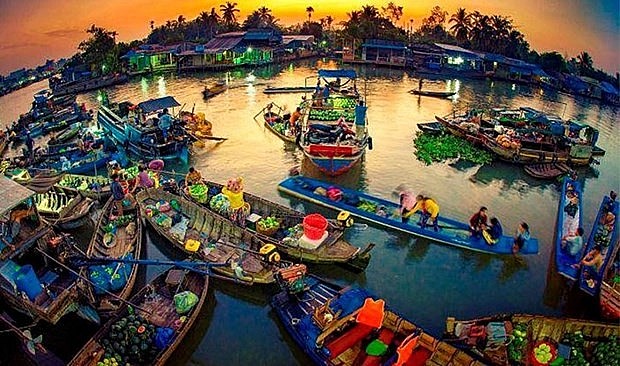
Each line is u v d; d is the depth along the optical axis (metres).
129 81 50.75
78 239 19.31
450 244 18.58
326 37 73.19
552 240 19.52
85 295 13.92
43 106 36.19
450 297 16.14
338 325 13.30
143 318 13.92
